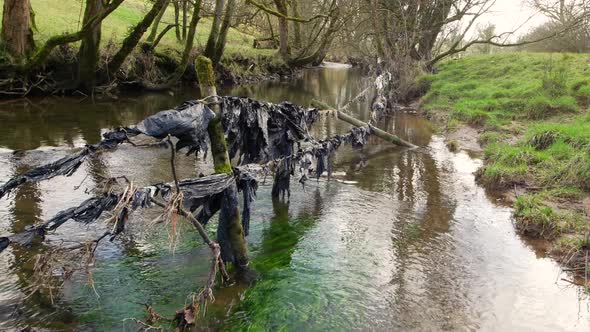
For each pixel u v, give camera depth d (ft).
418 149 43.21
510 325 17.40
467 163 38.75
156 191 15.88
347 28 96.78
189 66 77.25
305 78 116.16
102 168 32.12
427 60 85.25
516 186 31.94
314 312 17.54
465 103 55.11
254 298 18.20
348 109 65.36
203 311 17.29
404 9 80.53
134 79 67.56
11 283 18.29
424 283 20.01
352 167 36.78
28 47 55.88
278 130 24.25
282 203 28.17
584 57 67.46
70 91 60.44
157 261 20.53
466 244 23.88
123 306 17.29
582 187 29.91
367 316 17.48
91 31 52.70
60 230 22.81
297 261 21.34
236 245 19.79
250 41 125.29
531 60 69.00
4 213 24.29
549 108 47.75
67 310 16.92
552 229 25.16
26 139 39.11
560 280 20.75
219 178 18.17
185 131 16.92
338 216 26.71
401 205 28.86
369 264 21.36
